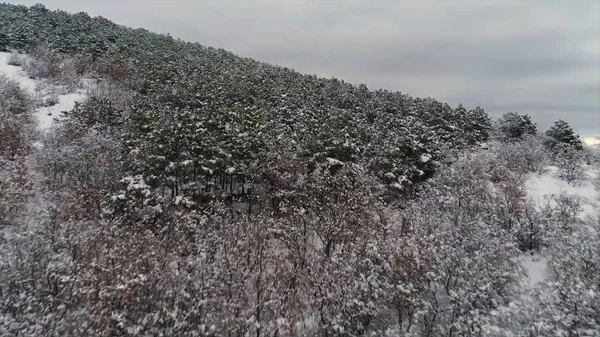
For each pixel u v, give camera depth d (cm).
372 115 3700
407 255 1401
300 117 2988
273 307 1342
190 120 2362
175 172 2116
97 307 1130
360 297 1330
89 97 3148
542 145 3488
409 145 2600
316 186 2019
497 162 2689
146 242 1488
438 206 1967
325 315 1364
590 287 1197
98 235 1447
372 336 1314
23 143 2288
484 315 1279
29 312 1155
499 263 1424
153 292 1245
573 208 1861
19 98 3088
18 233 1426
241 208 2197
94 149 2206
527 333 1095
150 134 2127
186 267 1361
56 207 1658
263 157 2202
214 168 2150
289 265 1595
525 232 1753
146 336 1133
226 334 1280
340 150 2448
